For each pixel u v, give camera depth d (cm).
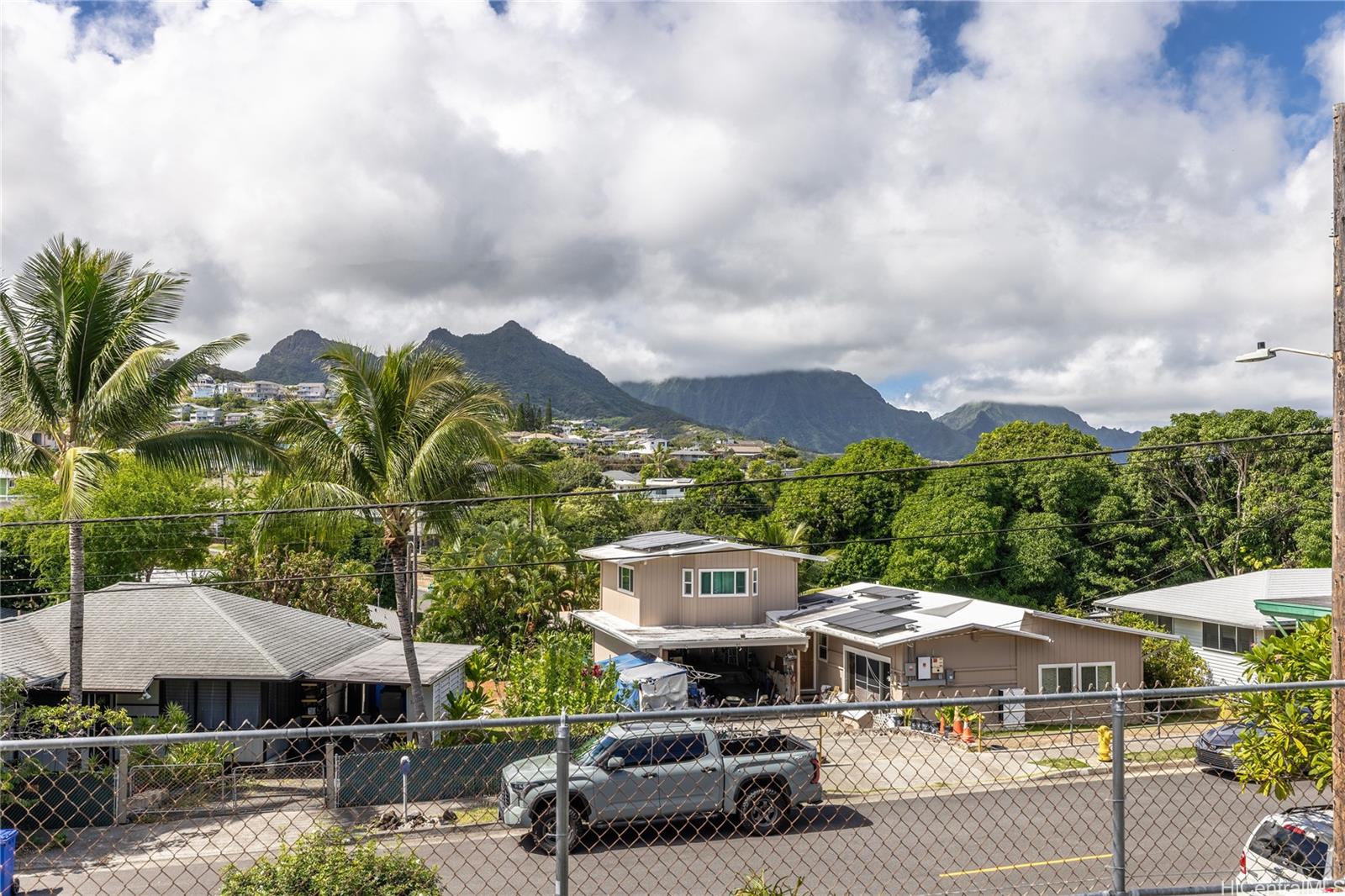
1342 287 687
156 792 1571
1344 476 685
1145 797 1435
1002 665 2909
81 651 2058
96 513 4044
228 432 2128
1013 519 4547
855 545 4934
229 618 2628
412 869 632
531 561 4384
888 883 1023
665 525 6850
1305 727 793
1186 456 4669
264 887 605
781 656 3556
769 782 979
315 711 2694
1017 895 1022
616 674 2283
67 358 2053
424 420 2278
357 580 4197
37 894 1052
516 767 1452
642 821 1179
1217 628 3397
